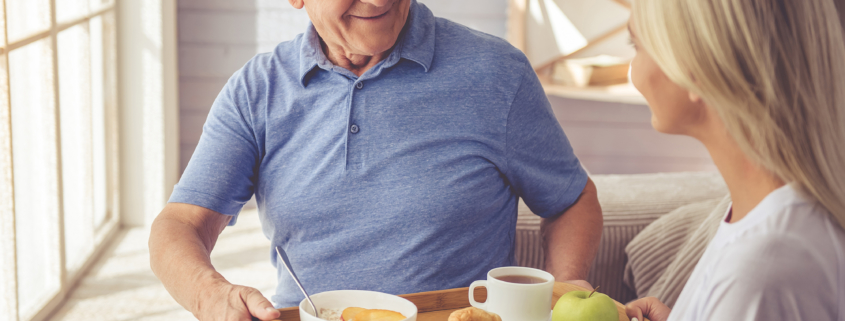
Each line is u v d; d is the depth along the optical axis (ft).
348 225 3.32
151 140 10.18
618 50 10.98
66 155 7.91
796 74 1.63
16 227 6.30
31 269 6.81
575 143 11.98
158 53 9.97
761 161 1.68
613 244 4.88
